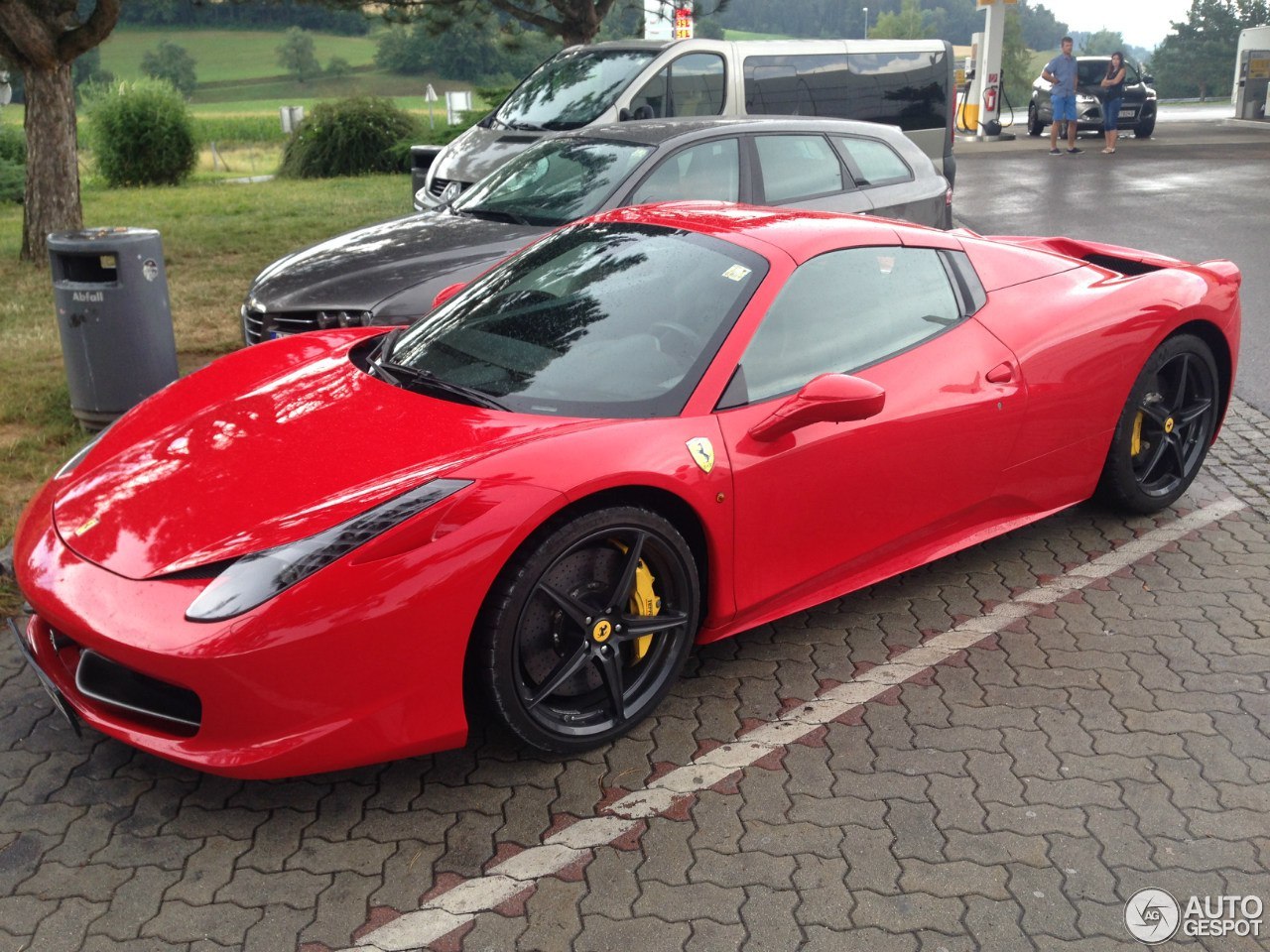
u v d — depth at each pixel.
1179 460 4.76
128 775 3.08
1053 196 13.94
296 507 2.83
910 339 3.79
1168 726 3.32
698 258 3.64
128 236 5.41
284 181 21.17
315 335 4.25
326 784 3.04
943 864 2.75
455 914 2.58
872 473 3.59
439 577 2.72
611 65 9.62
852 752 3.19
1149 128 22.06
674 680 3.31
